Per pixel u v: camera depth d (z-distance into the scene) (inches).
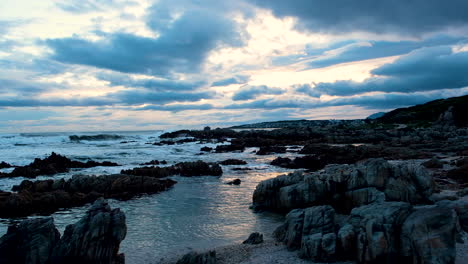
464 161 1430.9
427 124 4247.0
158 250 641.6
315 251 537.0
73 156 2181.3
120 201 1068.5
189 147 2928.2
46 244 513.3
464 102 4626.0
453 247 443.5
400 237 486.9
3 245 498.9
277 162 1953.7
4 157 2087.8
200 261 526.9
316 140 3398.1
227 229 776.3
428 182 792.3
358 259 505.4
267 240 679.1
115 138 3988.7
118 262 548.1
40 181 1224.2
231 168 1804.9
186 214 908.6
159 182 1309.1
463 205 650.8
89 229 519.2
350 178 844.6
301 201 869.8
